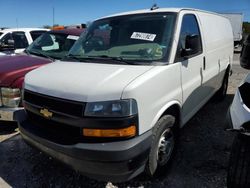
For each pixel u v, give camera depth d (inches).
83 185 126.9
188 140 169.2
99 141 101.2
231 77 381.4
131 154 99.3
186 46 137.1
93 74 113.6
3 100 172.9
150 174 119.5
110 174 100.5
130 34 140.1
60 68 130.0
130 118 100.1
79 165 103.7
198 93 163.6
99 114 100.0
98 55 138.9
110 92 100.6
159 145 121.4
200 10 174.9
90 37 154.5
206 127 190.4
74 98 104.4
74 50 153.3
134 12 154.2
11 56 218.4
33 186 126.9
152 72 113.9
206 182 126.6
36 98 119.6
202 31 165.8
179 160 145.8
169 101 124.5
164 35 132.6
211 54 180.4
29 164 145.8
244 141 106.3
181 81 136.0
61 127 112.3
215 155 150.3
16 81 169.9
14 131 188.4
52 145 109.2
